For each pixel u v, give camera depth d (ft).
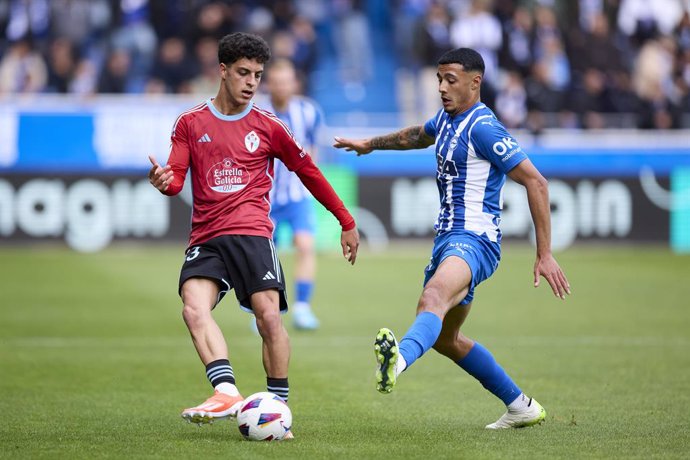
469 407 78.43
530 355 104.17
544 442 64.49
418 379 91.45
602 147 208.64
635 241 209.87
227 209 65.72
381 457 59.21
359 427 69.51
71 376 91.71
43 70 231.71
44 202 199.11
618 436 66.59
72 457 58.95
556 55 245.45
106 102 200.64
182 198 202.39
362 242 206.49
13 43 244.63
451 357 69.26
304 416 73.82
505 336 116.67
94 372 93.97
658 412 75.72
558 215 207.92
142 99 203.41
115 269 176.35
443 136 67.92
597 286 161.89
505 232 207.31
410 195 206.90
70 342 111.34
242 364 98.63
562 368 96.68
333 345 110.73
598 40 247.70
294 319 122.83
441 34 247.29
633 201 209.36
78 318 128.67
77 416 73.15
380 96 270.05
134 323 125.29
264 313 64.85
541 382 89.45
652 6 263.49
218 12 242.99
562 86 240.32
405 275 175.52
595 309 139.13
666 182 209.97
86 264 182.19
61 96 226.17
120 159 200.44
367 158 206.28
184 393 83.82
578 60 246.68
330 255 204.23
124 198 200.54
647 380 90.38
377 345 57.57
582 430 68.74
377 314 134.72
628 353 105.40
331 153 206.08
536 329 122.01
